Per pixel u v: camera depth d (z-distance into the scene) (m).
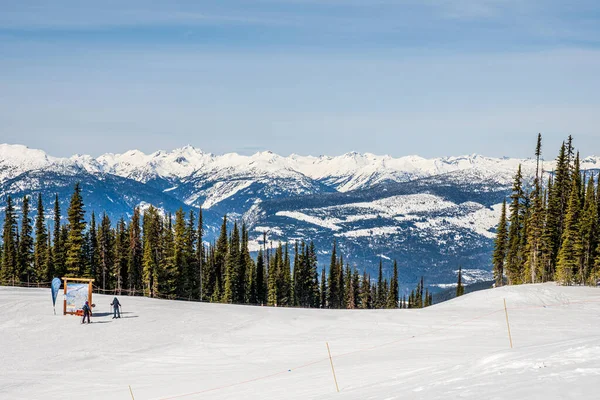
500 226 100.19
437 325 39.91
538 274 88.56
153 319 45.72
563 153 89.88
